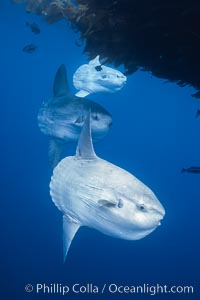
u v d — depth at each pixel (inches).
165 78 211.5
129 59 201.8
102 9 177.8
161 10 153.9
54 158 246.4
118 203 117.5
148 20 163.5
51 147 249.3
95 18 189.2
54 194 146.6
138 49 189.0
